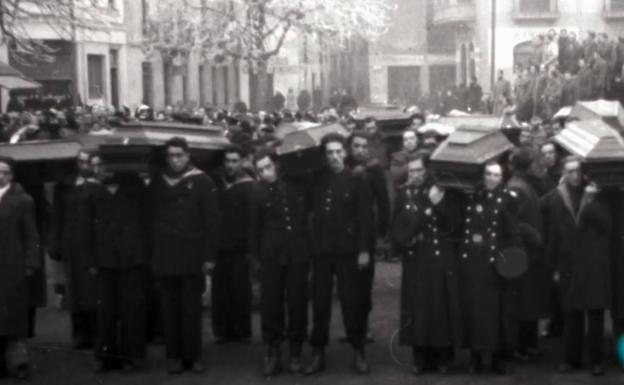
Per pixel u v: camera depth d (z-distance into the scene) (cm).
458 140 949
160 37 4303
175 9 4269
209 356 1077
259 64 4206
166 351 1010
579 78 2819
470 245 955
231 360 1057
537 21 4959
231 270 1125
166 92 4775
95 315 1091
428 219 959
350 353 1070
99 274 1008
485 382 948
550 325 1127
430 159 955
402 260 978
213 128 1138
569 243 956
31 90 3528
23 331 988
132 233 1004
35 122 1962
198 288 1001
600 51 2834
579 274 952
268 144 1180
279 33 5253
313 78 6303
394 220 968
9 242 984
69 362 1061
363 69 6819
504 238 952
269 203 985
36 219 1160
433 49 6606
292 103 5306
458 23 5319
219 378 987
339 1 4531
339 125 1070
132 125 1032
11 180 1009
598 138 959
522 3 5000
